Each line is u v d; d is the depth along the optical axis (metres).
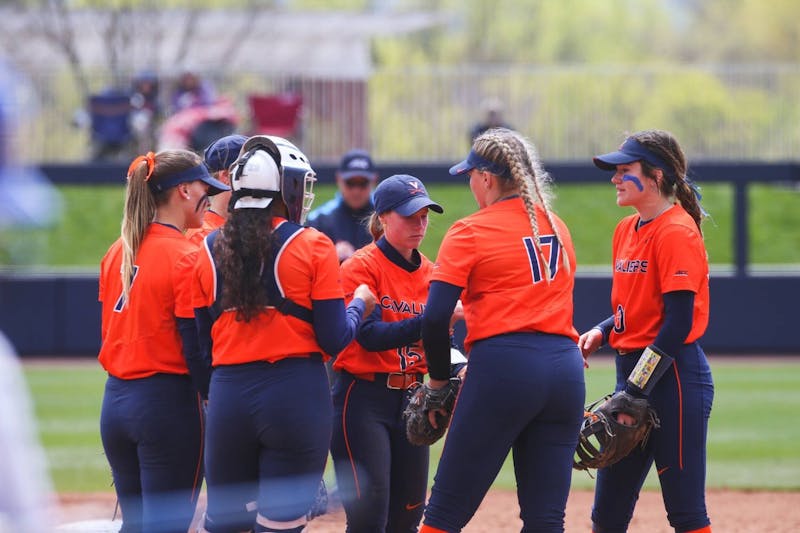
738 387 47.97
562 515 14.96
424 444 16.30
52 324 61.38
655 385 16.34
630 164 16.52
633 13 191.25
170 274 15.62
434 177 67.06
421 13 87.44
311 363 14.63
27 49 84.56
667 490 16.44
